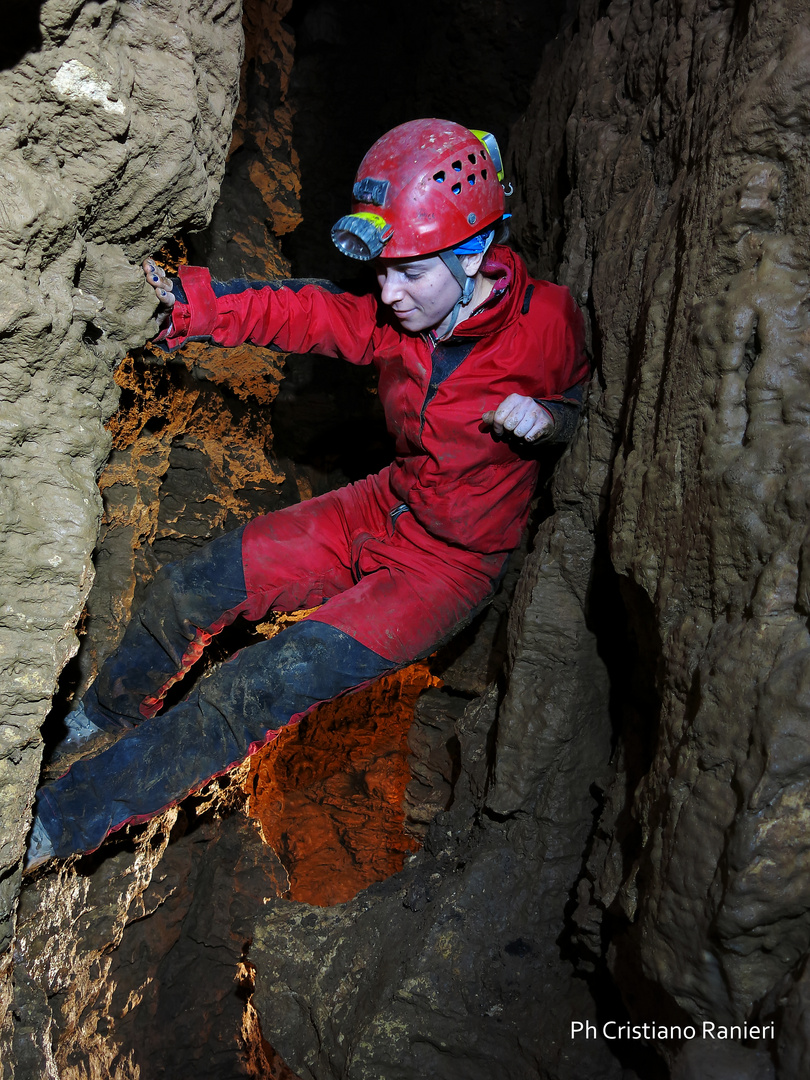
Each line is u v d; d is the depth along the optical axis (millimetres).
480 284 2357
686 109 2117
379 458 4770
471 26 4305
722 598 1683
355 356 2492
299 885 5242
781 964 1530
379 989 2605
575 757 2695
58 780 2270
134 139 1582
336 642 2391
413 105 4688
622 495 2066
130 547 3227
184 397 3508
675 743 1734
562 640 2635
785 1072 1408
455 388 2367
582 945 2414
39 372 1562
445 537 2527
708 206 1806
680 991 1648
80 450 1681
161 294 2006
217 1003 4316
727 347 1675
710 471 1701
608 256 2451
